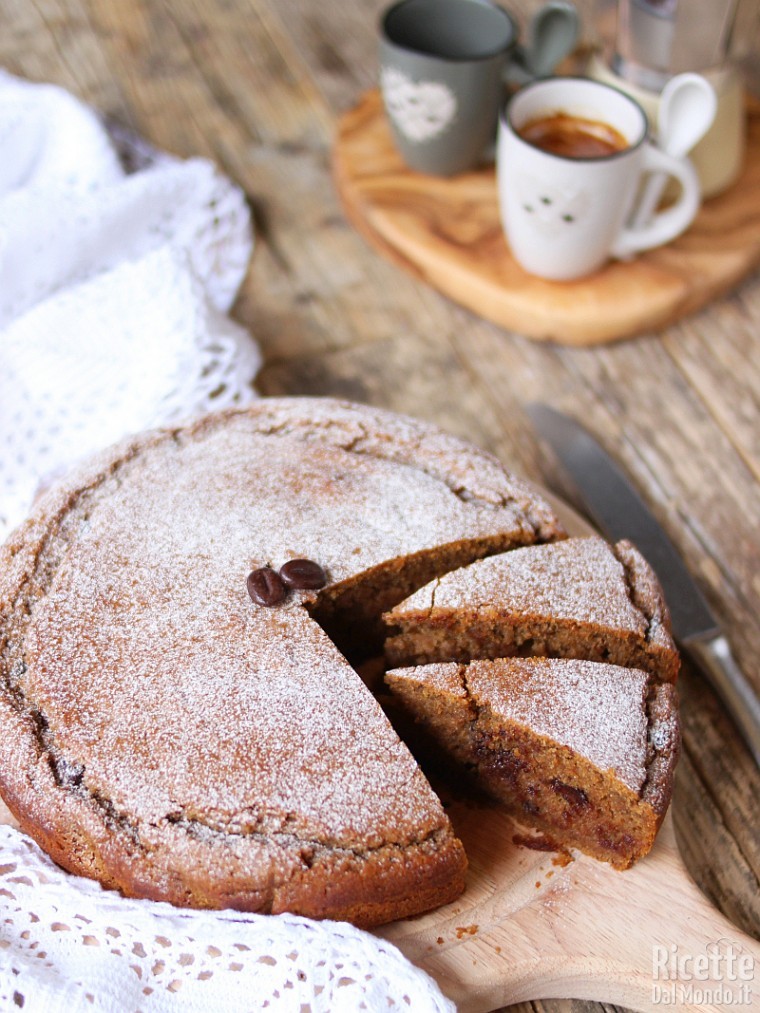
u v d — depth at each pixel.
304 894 0.56
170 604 0.60
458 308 0.78
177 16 0.91
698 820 0.62
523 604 0.61
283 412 0.66
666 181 0.74
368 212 0.78
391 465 0.65
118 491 0.63
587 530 0.66
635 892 0.58
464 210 0.79
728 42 0.74
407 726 0.61
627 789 0.57
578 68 0.82
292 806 0.56
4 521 0.67
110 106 0.85
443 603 0.61
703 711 0.65
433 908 0.58
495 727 0.59
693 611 0.65
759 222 0.78
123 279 0.71
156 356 0.70
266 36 0.90
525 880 0.59
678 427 0.73
